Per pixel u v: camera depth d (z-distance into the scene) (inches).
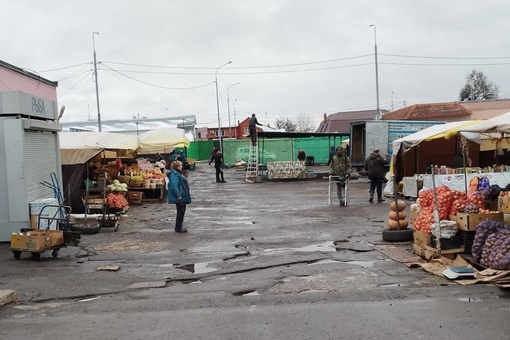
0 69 611.5
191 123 2349.9
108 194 628.7
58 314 240.1
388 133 1032.2
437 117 1182.3
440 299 244.1
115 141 679.1
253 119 1179.3
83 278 312.2
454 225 319.9
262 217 579.8
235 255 374.0
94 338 202.8
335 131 2111.2
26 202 430.6
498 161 731.4
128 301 259.9
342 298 252.7
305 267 327.3
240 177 1350.9
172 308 243.9
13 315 240.7
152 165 1018.1
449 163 780.0
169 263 353.7
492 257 284.4
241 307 241.6
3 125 424.5
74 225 494.0
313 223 519.5
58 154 510.3
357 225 497.7
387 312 225.8
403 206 418.3
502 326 202.8
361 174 1160.8
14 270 335.9
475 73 2551.7
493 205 339.6
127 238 459.8
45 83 760.3
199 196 866.1
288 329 206.5
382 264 328.8
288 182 1146.0
